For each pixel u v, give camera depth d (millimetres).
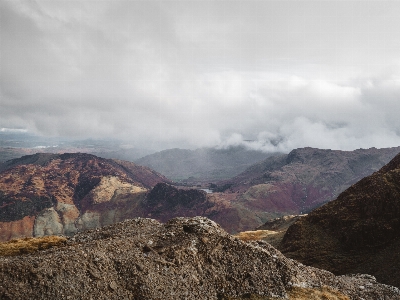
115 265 22078
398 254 73938
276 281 30141
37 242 31609
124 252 24016
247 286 28141
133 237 27656
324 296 31141
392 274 67250
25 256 21625
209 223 31688
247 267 29094
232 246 29484
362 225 89312
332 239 94312
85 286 19141
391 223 86188
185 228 30312
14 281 16750
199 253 27281
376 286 39688
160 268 23891
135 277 21953
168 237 28469
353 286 37938
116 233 31078
